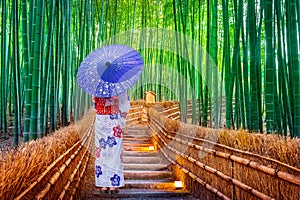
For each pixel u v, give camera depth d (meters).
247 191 2.86
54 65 6.31
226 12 6.29
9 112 9.15
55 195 2.66
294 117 4.34
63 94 6.75
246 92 6.05
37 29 4.10
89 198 4.37
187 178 4.74
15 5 5.66
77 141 4.29
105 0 10.70
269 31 4.12
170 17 10.77
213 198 3.76
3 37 7.52
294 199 2.23
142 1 11.59
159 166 5.84
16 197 1.69
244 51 6.20
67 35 6.59
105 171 4.29
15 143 5.45
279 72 5.39
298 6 5.19
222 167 3.53
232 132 3.46
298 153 2.21
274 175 2.38
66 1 6.37
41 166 2.21
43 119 4.78
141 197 4.45
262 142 2.76
